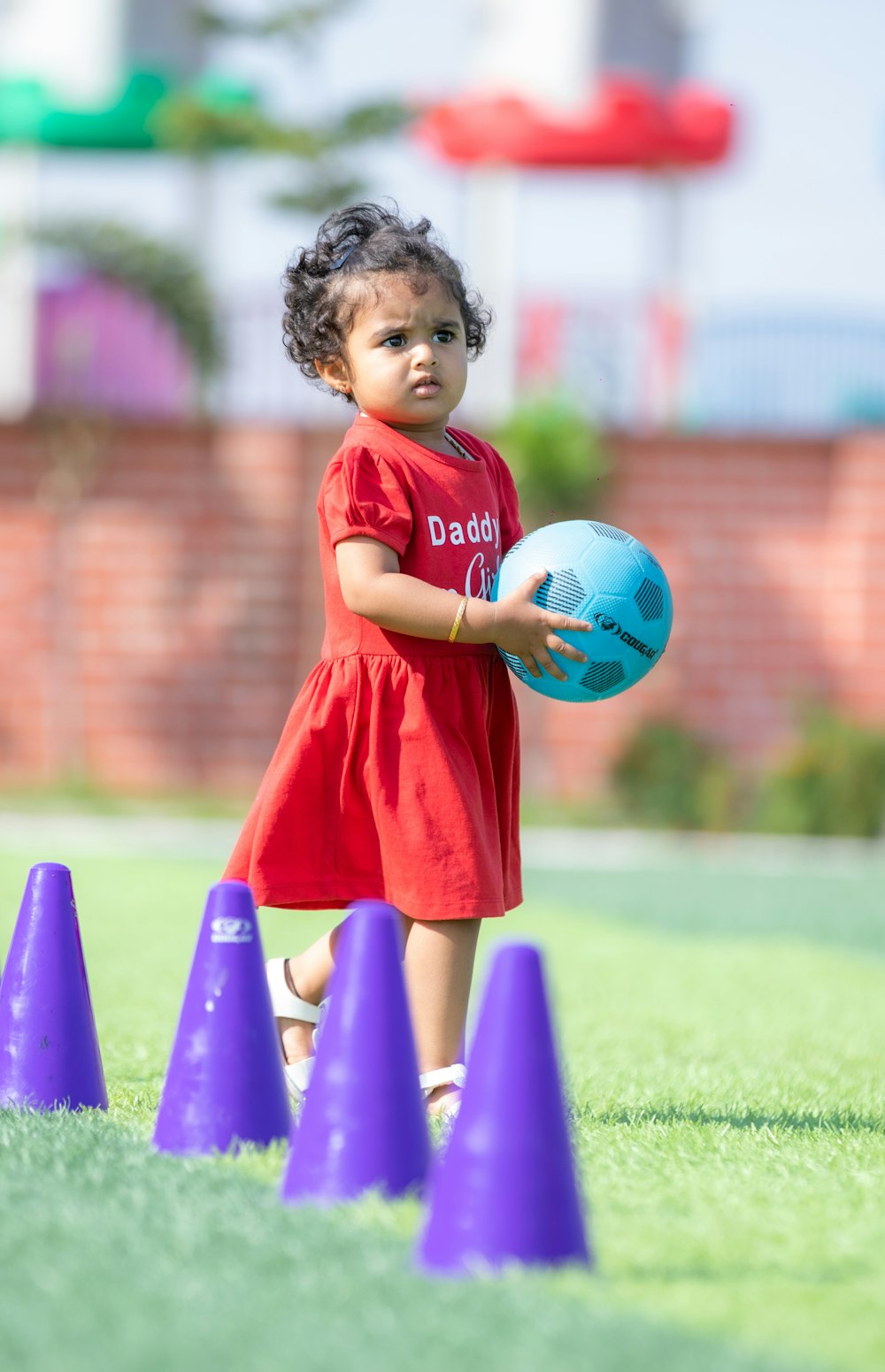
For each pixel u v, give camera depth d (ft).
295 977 38.68
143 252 205.26
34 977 38.09
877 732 189.37
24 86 231.50
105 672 206.90
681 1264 25.86
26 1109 36.37
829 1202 29.96
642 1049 52.21
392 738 36.91
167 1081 33.04
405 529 37.55
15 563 206.69
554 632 36.96
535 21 226.17
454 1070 36.01
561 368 211.00
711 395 208.74
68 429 204.03
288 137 230.68
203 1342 21.42
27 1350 21.15
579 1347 21.33
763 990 70.33
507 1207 25.30
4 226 207.82
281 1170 30.66
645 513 205.87
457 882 35.83
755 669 204.74
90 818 180.45
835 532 204.54
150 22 233.76
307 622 207.10
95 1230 26.30
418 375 38.34
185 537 206.69
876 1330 22.85
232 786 206.69
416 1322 22.29
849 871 142.82
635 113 222.48
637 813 192.54
